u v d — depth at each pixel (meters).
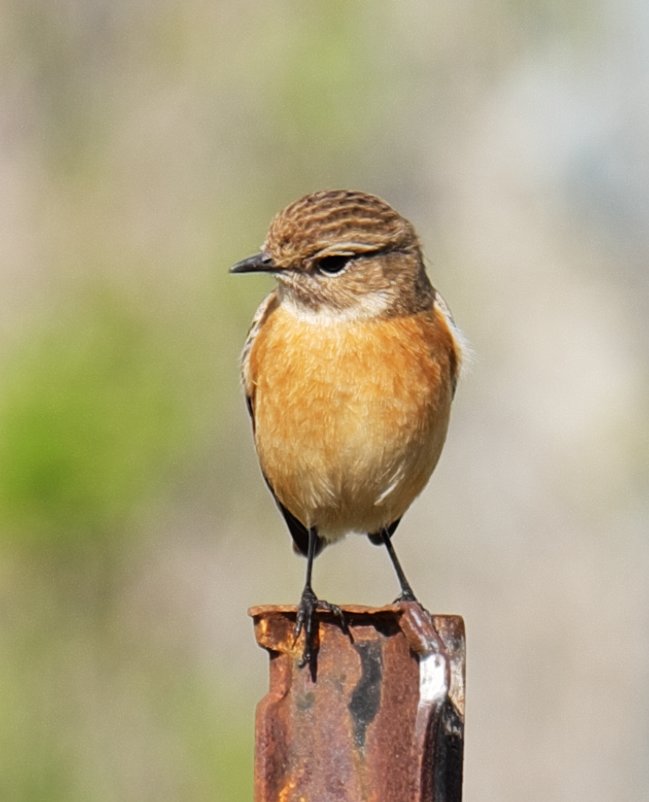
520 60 18.11
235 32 16.38
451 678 6.00
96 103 16.59
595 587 18.11
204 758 14.07
